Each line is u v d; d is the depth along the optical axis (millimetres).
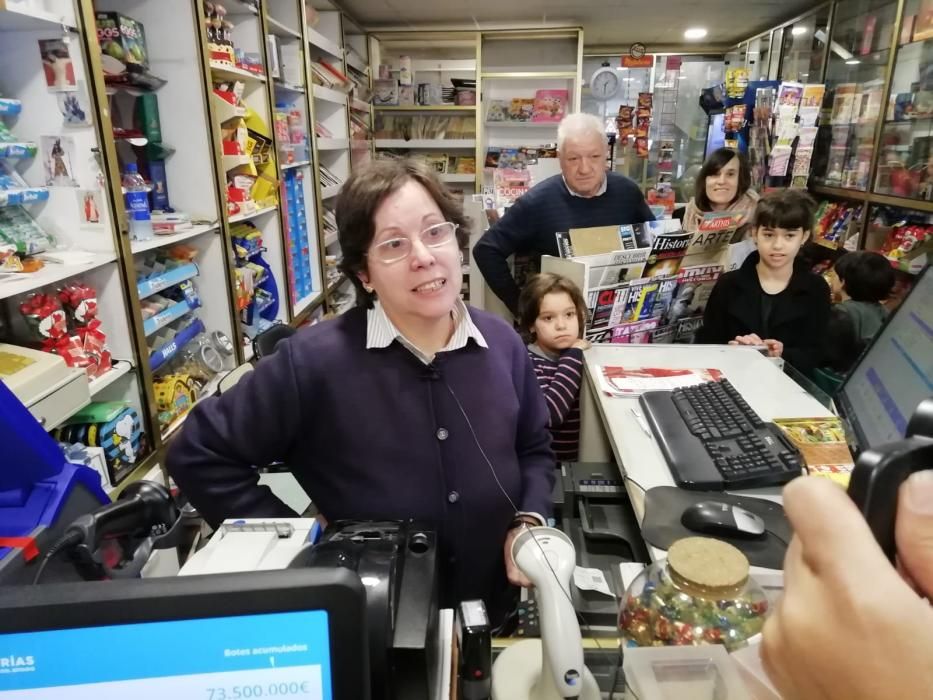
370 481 1008
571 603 634
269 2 3256
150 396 1828
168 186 2256
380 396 1003
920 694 209
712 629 561
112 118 2076
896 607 219
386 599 539
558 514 1231
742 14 4762
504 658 698
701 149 5977
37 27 1490
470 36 5234
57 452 733
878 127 3059
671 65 5914
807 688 244
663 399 1319
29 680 395
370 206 907
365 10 4574
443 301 943
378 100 5219
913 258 2777
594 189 2369
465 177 5414
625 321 1822
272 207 2855
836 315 2008
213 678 403
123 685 400
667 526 907
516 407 1104
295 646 397
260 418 1015
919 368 856
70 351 1539
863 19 3371
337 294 4312
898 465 256
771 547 837
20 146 1536
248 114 2656
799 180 3562
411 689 540
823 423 1228
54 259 1567
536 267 2516
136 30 2004
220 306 2385
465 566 1050
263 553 650
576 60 5492
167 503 749
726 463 1039
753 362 1630
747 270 1879
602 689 655
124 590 383
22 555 649
